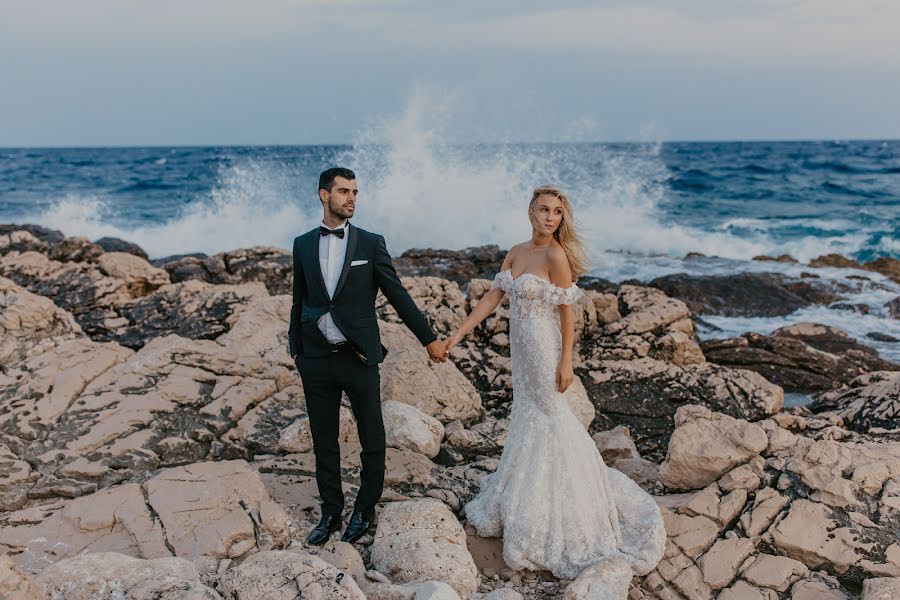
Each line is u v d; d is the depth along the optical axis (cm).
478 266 1382
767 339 850
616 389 675
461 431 561
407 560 393
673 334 771
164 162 7644
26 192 4084
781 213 2938
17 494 468
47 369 602
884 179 4431
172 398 571
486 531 444
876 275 1381
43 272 1020
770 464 474
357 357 417
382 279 420
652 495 507
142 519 422
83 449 512
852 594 396
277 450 535
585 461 426
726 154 8438
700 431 494
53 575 351
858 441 513
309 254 414
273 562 357
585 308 786
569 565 412
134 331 854
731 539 423
